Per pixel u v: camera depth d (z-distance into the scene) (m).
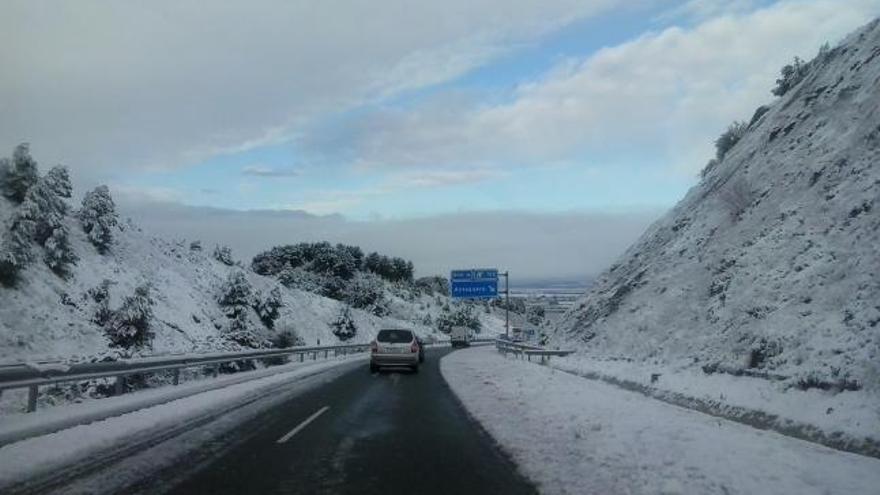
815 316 13.92
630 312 24.64
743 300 17.44
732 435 9.55
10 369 12.35
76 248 34.34
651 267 26.94
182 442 10.52
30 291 26.28
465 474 8.36
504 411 13.76
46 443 9.77
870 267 13.62
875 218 14.93
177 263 45.78
